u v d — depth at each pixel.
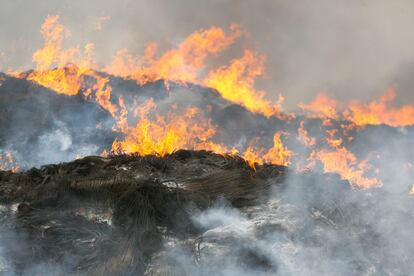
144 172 20.09
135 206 17.12
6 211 17.69
